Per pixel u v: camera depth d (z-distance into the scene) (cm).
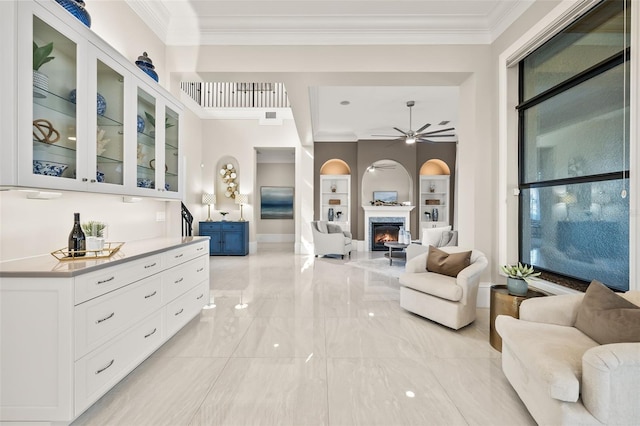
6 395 143
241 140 712
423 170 879
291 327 273
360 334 259
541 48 274
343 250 645
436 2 296
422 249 477
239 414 158
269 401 169
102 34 240
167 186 291
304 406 165
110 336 169
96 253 182
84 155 182
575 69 238
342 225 828
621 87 200
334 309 322
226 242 677
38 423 143
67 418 142
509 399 172
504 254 305
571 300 179
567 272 244
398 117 666
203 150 706
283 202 948
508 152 305
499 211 311
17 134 142
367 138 812
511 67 306
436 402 169
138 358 194
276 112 712
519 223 301
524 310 191
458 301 265
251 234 720
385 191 866
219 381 188
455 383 188
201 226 673
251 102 746
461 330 269
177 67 335
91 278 155
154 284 213
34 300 143
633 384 119
